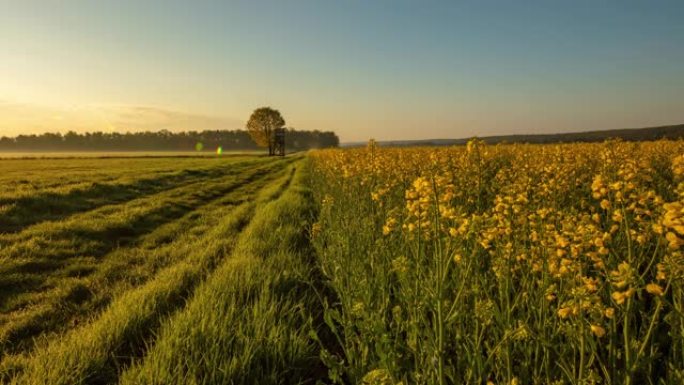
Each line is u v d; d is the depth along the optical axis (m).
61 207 13.56
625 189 2.79
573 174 7.80
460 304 3.07
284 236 8.45
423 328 3.31
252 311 4.71
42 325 5.40
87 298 6.32
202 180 25.41
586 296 2.46
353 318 4.05
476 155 6.04
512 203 3.87
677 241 2.13
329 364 3.29
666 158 10.90
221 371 3.57
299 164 41.81
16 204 12.68
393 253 4.79
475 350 2.80
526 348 2.99
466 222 3.02
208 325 4.28
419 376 2.86
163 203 15.10
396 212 5.04
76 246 9.16
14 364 4.20
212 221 12.52
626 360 2.39
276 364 3.87
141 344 4.55
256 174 32.12
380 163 9.51
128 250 9.05
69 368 3.87
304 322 4.71
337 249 6.02
